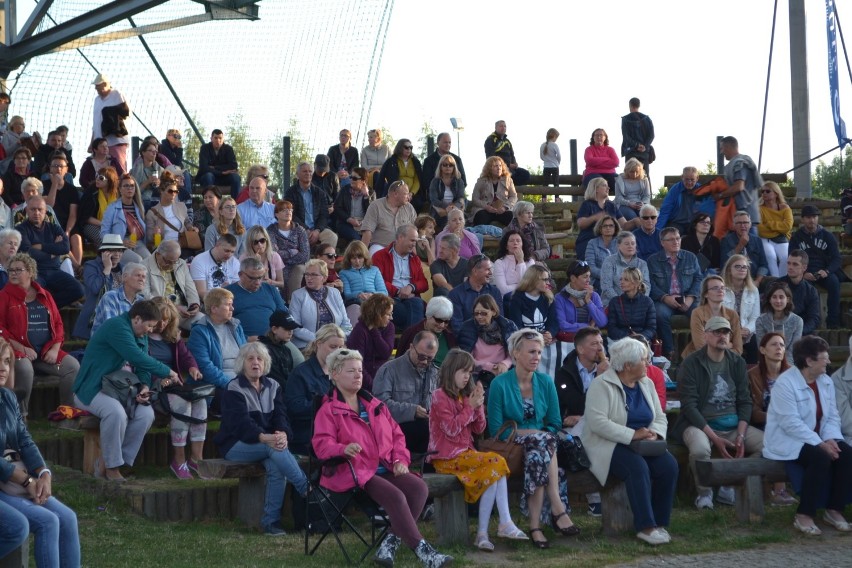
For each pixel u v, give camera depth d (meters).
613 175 17.25
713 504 8.41
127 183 11.77
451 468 7.16
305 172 13.30
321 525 7.27
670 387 9.47
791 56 17.67
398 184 12.70
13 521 5.60
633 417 7.55
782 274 13.05
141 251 11.66
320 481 6.79
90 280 9.93
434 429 7.30
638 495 7.24
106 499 7.77
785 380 7.80
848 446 7.67
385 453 6.83
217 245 10.49
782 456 7.73
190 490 7.71
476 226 13.88
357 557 6.65
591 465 7.45
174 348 8.52
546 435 7.27
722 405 8.40
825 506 7.63
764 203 13.11
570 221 15.55
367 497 6.74
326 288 10.01
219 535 7.19
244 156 17.05
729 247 12.38
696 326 9.93
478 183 14.47
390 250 11.27
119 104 14.58
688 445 8.30
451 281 11.35
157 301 8.43
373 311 8.65
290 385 7.90
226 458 7.53
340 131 15.94
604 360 8.31
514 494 8.19
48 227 10.81
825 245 12.47
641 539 7.20
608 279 11.12
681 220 13.39
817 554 6.91
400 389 7.88
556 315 9.71
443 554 6.50
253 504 7.58
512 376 7.56
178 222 12.09
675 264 11.34
